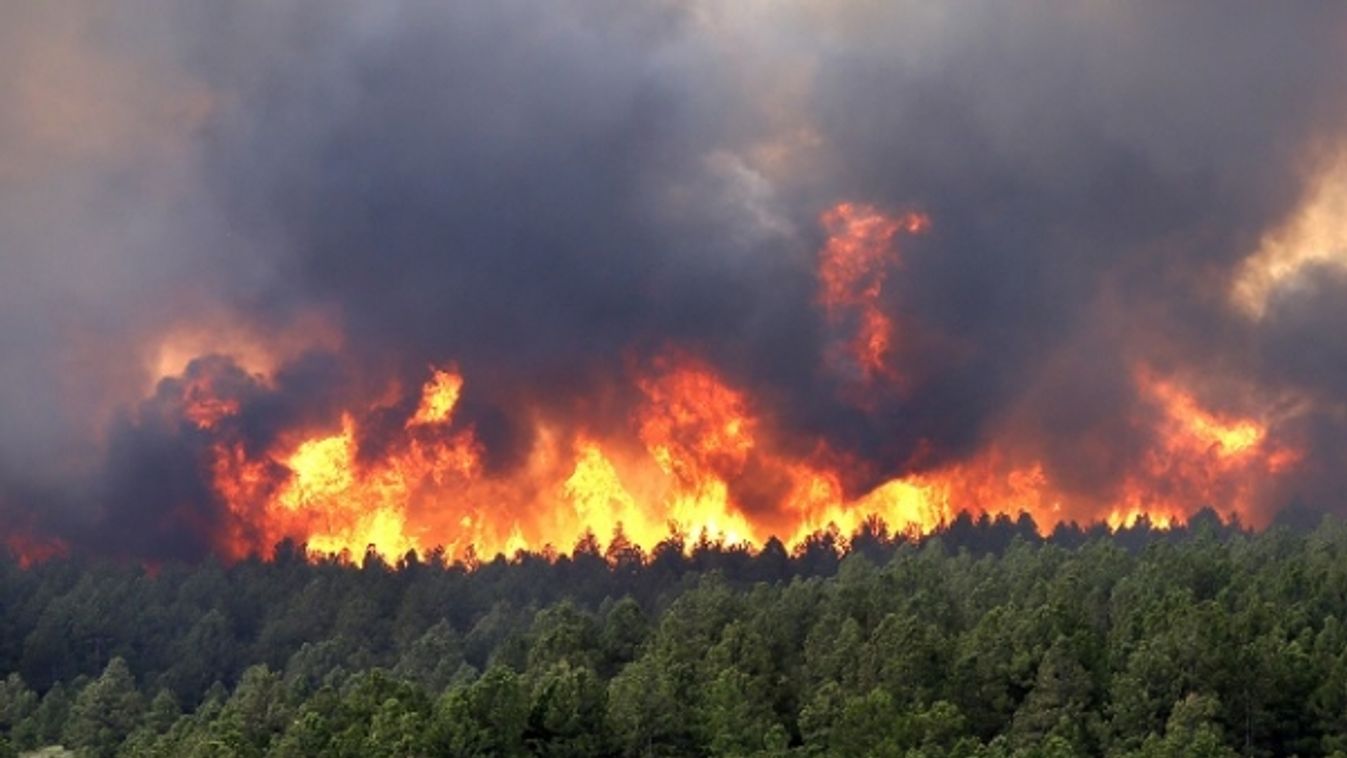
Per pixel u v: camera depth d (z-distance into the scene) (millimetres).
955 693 189125
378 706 188750
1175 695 179250
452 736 175500
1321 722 176250
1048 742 167875
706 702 191250
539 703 185000
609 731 185125
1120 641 197625
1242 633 189375
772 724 188500
